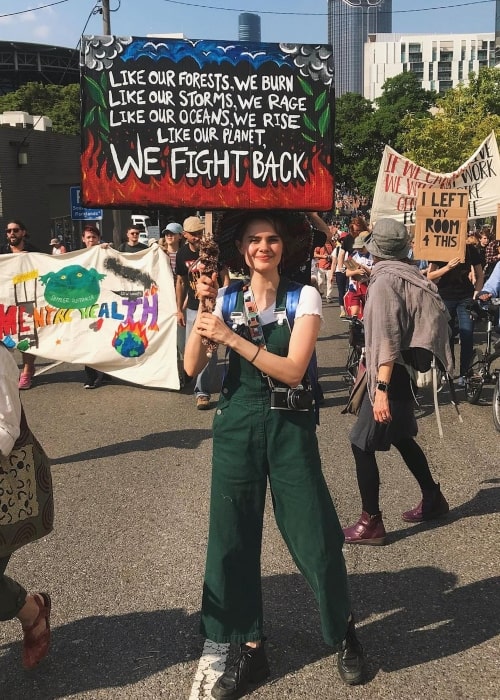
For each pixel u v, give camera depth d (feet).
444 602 11.27
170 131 12.38
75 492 16.31
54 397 25.86
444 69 553.64
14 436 8.46
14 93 184.44
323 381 27.91
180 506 15.30
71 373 30.04
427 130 109.70
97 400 25.30
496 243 44.78
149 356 26.55
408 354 12.70
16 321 26.45
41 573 12.42
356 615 10.94
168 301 26.25
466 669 9.56
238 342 8.57
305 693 9.16
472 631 10.44
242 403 8.91
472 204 32.48
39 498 9.15
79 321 26.61
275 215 9.00
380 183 32.73
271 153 12.55
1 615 9.18
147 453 19.04
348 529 13.57
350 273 26.25
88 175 12.41
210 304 8.70
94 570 12.50
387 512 14.88
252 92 12.43
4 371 8.46
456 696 9.03
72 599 11.55
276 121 12.55
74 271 26.32
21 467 8.95
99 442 20.17
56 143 93.04
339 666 9.39
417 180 32.53
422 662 9.74
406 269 12.65
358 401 13.21
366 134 191.42
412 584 11.85
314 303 8.92
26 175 84.99
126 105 12.33
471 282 25.49
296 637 10.39
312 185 12.60
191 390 26.61
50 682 9.48
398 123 187.21
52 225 93.15
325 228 11.48
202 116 12.32
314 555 8.96
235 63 12.43
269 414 8.84
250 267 9.03
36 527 9.11
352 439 13.21
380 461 17.97
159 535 13.88
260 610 9.30
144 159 12.40
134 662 9.87
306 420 9.00
